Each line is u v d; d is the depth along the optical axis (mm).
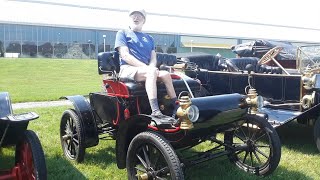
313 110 4910
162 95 3867
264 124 3893
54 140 5398
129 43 4258
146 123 3576
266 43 7301
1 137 3342
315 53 6141
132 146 3438
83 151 4391
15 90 12633
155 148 3291
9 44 37500
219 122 3559
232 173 4062
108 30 42250
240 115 3715
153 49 4453
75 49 40812
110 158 4633
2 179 3211
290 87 5328
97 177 3990
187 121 3127
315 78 4840
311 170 4250
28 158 3227
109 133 4520
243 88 5812
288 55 6891
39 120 6992
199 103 3363
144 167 3400
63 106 9133
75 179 3912
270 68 6305
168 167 3105
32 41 38531
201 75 6160
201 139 3742
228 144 4039
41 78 17734
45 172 3086
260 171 3955
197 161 3596
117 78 4082
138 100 3949
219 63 6562
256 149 4062
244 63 6449
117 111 4121
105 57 4496
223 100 3541
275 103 5523
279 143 3803
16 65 22281
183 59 6086
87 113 4426
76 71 21328
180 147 3641
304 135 5910
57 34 39719
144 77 3852
